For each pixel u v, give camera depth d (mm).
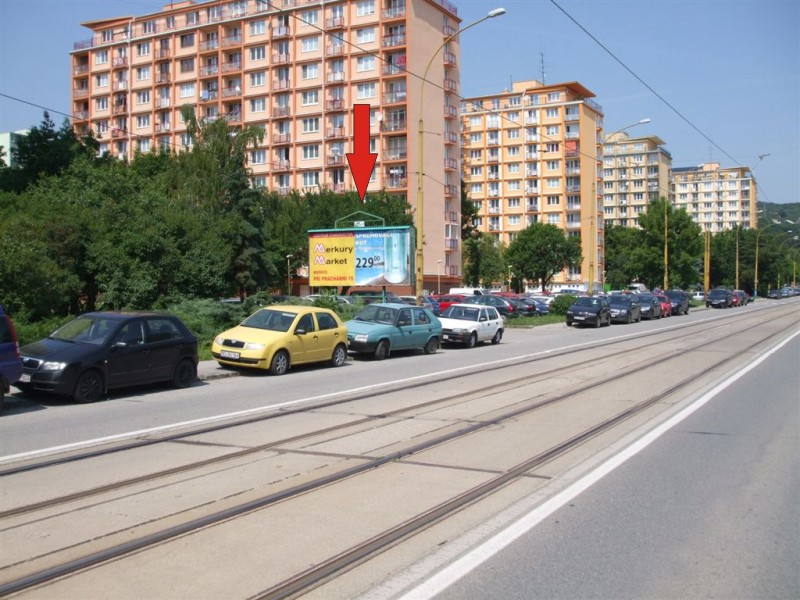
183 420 10609
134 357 12977
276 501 6488
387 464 7926
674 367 18094
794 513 6242
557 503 6457
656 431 9867
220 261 29766
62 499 6527
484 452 8523
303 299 31328
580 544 5430
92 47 83188
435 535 5613
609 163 142625
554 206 98125
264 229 49844
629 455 8406
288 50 71188
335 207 58375
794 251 149375
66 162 45406
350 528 5742
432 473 7516
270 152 71938
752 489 6984
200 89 76938
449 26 70438
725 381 15398
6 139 74625
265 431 9797
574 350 23562
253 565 4961
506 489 6949
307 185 70812
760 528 5840
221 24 74625
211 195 46406
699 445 8984
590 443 9102
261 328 17172
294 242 57938
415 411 11484
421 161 27234
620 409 11641
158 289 26969
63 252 24438
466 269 80250
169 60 78312
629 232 109000
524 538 5547
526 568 4945
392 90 66938
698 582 4746
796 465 7965
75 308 25688
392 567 4953
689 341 27031
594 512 6223
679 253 77812
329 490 6859
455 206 70938
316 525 5816
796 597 4543
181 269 27562
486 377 16156
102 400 12586
